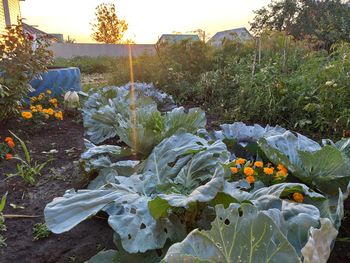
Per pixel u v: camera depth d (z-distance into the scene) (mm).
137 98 4543
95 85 7672
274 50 6855
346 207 2072
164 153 2227
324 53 5832
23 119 4250
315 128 3828
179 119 2930
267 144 2223
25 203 2273
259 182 1938
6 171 2820
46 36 4926
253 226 1094
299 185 1673
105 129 3676
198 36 9109
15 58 4164
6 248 1784
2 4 12062
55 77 5730
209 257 1095
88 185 2367
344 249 1733
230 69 6164
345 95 3531
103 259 1516
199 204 1672
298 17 16625
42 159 3117
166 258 1028
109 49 21828
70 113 4824
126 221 1542
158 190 1874
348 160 2035
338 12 14898
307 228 1371
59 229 1523
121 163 2338
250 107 4406
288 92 4156
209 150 2064
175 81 6465
